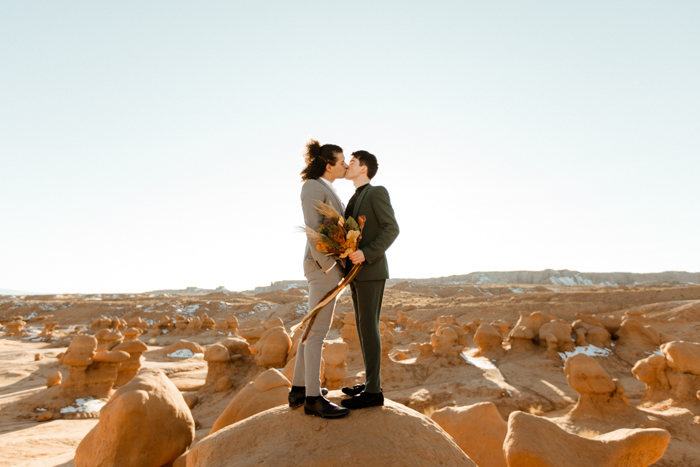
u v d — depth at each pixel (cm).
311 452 299
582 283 19600
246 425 361
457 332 2783
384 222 356
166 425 581
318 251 341
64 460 860
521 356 2617
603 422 1272
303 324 373
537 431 462
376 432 323
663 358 1495
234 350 2097
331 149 389
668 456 980
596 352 2488
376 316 361
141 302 9600
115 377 2041
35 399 1880
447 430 674
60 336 5444
